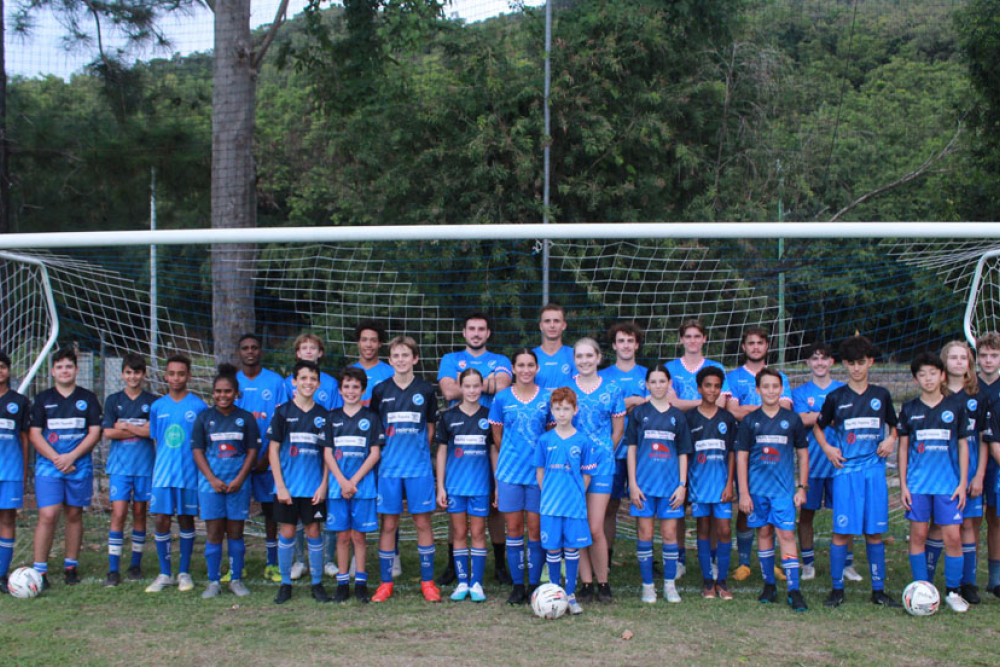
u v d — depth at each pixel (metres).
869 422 5.11
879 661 4.19
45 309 7.95
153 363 7.71
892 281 8.48
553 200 11.14
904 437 5.18
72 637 4.56
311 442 5.26
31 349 7.97
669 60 12.17
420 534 5.30
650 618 4.86
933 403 5.09
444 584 5.65
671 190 12.21
